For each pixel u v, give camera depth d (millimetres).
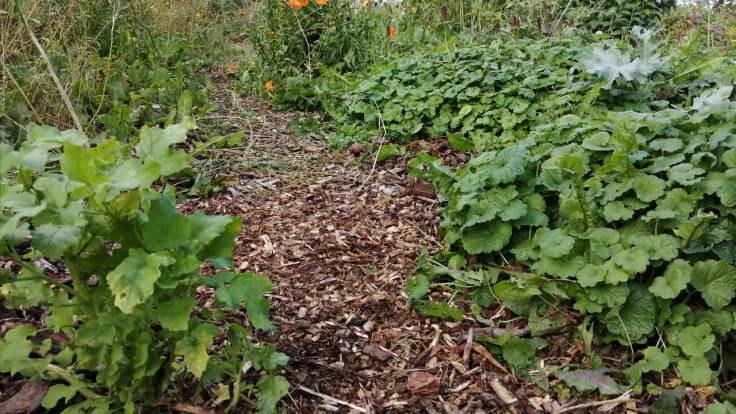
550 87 4191
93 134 3541
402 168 3832
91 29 4574
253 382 1901
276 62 5441
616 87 3906
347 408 1916
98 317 1450
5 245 1355
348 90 5004
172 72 5152
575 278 2355
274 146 4148
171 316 1411
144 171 1346
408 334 2301
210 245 1600
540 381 2070
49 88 3500
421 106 4301
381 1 6762
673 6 7090
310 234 2988
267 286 1635
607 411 1949
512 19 6215
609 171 2525
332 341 2221
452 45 5297
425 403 1966
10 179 2535
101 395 1644
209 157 3775
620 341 2156
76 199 1384
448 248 2807
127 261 1331
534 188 2773
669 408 1891
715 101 3057
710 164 2506
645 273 2316
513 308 2393
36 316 1976
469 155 3953
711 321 2105
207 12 7605
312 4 5465
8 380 1738
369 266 2740
